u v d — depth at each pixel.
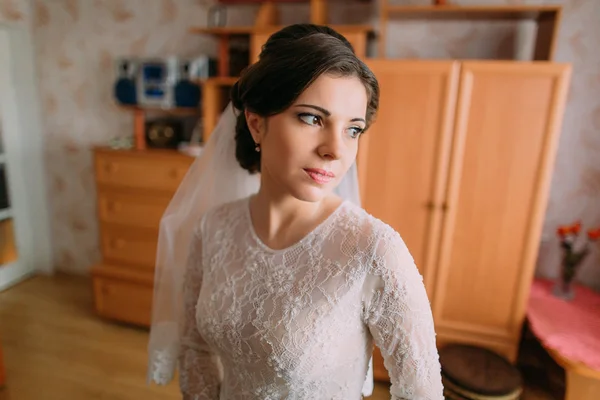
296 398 0.70
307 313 0.65
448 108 1.67
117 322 2.50
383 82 1.71
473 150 1.70
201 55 2.46
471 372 1.62
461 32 2.04
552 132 1.61
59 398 1.87
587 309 1.88
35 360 2.12
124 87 2.38
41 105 2.89
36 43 2.78
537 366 2.12
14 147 2.88
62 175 2.98
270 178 0.73
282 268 0.70
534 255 1.74
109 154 2.29
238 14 2.35
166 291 1.08
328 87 0.59
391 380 0.68
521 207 1.71
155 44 2.55
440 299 1.88
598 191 2.02
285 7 2.24
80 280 3.05
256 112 0.66
